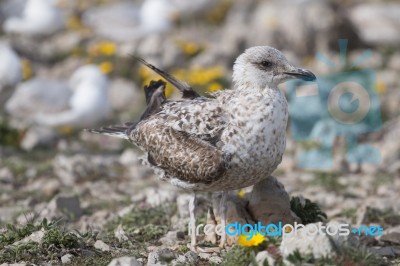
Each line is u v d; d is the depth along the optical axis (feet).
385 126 61.00
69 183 50.67
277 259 28.58
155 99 36.99
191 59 78.13
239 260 29.55
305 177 52.01
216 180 33.37
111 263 29.45
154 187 49.11
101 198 46.70
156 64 75.61
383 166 54.85
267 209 35.29
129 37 83.87
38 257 32.04
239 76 33.81
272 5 95.61
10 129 61.00
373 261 29.27
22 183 50.60
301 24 82.58
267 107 32.89
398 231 36.86
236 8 100.42
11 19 82.48
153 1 84.69
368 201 45.21
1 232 35.76
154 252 32.32
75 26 90.43
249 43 82.79
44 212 41.55
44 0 81.76
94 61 76.84
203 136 33.63
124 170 54.39
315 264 28.04
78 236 34.45
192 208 34.83
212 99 34.88
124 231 36.55
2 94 66.59
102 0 104.12
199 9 89.97
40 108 62.54
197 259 32.14
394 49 85.25
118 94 72.28
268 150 32.91
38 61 79.92
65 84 64.59
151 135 35.12
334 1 89.66
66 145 60.75
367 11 92.32
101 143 62.18
